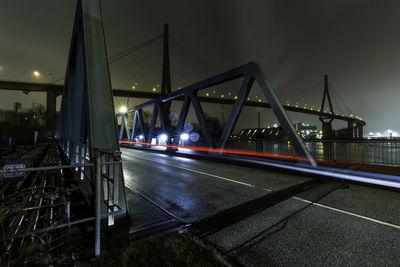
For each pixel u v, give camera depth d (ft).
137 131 166.71
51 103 264.72
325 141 34.86
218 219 12.90
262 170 30.94
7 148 57.26
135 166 35.27
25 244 8.48
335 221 12.62
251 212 14.12
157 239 9.83
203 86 46.29
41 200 14.97
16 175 12.56
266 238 10.53
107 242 9.50
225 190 19.85
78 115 21.15
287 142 37.50
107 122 13.34
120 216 11.70
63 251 8.35
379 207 15.06
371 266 8.33
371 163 29.76
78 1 17.13
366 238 10.55
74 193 16.30
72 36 22.34
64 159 36.19
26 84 255.09
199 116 48.44
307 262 8.57
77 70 21.08
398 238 10.55
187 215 13.52
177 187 21.07
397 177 22.13
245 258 8.82
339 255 9.07
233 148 48.24
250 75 35.94
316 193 18.72
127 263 7.86
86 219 8.36
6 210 6.95
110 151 11.40
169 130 63.98
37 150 52.80
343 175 23.79
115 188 11.37
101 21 15.67
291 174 27.66
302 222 12.48
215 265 8.00
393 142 27.30
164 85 248.73
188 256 8.48
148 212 13.76
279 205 15.55
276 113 32.40
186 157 49.88
